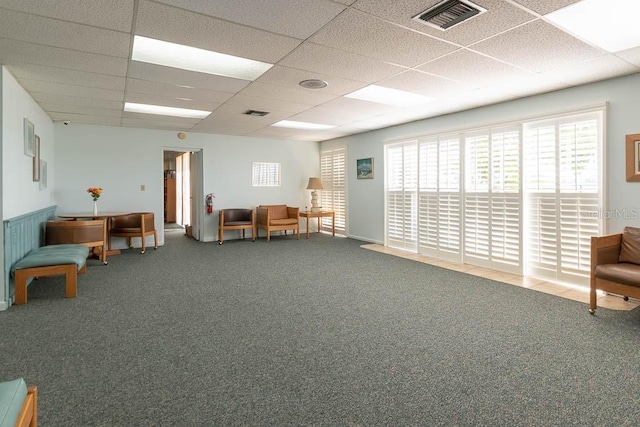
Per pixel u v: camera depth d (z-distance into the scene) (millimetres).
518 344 2508
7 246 3283
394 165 6383
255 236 7441
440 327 2826
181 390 1942
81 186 6109
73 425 1644
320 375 2102
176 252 6125
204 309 3252
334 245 6742
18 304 3371
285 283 4133
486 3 2172
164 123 6109
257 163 7820
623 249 3232
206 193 7297
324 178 8367
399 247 6324
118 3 2170
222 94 4250
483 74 3490
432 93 4188
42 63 3184
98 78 3609
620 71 3383
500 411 1752
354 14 2316
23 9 2236
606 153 3631
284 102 4645
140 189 6582
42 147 4965
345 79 3674
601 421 1671
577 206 3877
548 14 2307
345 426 1647
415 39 2699
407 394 1903
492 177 4727
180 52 3000
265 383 2014
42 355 2344
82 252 3990
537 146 4238
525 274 4426
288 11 2273
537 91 4086
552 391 1922
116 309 3250
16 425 1171
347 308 3277
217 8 2234
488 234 4812
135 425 1650
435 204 5543
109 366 2203
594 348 2436
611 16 2332
